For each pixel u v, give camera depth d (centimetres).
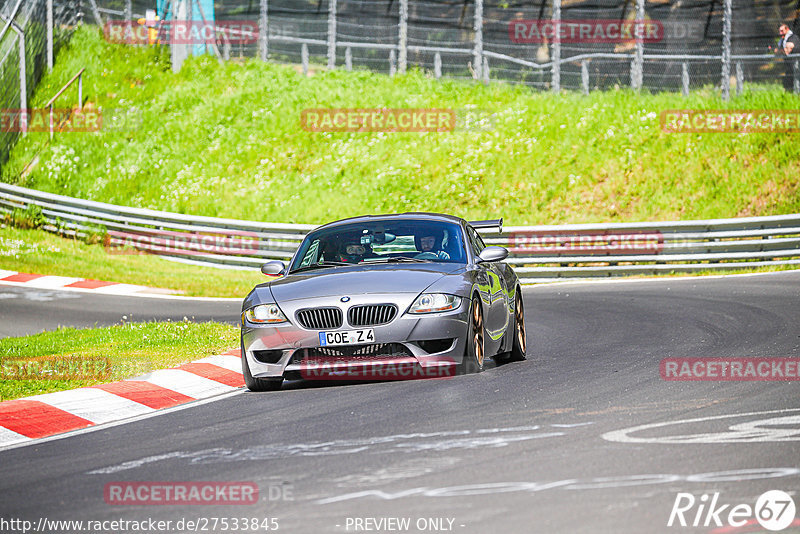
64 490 1855
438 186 8756
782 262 6588
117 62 10875
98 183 9112
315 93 10288
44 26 10544
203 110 10138
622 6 9912
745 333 3703
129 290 6475
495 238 7106
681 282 6062
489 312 3148
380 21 10812
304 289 2970
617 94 9688
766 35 9544
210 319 5172
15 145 9438
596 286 6238
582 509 1498
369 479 1766
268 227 7475
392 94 10188
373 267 3127
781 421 2089
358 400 2648
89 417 2727
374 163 9144
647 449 1877
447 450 1966
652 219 8138
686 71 9594
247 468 1934
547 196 8500
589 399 2469
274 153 9419
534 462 1819
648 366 3000
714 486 1597
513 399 2517
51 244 7788
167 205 8788
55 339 4225
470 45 10588
